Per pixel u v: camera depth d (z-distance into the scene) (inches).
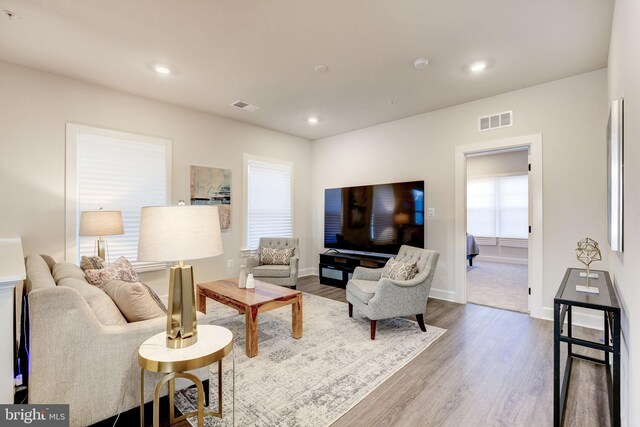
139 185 153.7
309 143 241.1
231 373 90.1
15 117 120.7
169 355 57.9
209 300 166.1
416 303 120.3
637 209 51.3
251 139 201.9
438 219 170.7
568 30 97.7
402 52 111.7
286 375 89.2
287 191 224.8
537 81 135.0
